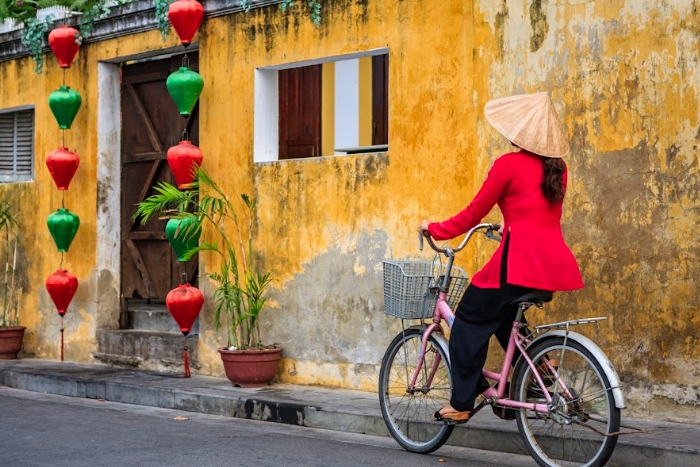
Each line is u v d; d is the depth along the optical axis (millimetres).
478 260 7422
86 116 10398
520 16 7219
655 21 6598
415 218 7828
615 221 6758
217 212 9148
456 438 6527
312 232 8484
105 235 10367
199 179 9180
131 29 9906
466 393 5797
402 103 7922
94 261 10312
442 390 7023
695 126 6430
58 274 10227
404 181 7898
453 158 7613
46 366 10180
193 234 8953
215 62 9219
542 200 5562
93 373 9539
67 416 7891
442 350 6184
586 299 6875
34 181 11008
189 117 9758
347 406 7352
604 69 6816
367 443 6684
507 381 5801
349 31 8266
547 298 5590
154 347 9711
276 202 8742
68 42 10250
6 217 11258
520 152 5656
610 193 6781
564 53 7000
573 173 6945
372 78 10781
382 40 8055
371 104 10914
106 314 10367
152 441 6723
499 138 7332
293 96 11016
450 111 7637
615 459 5852
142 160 10234
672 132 6520
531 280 5473
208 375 9203
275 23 8766
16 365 10297
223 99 9164
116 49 10109
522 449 6230
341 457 6164
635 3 6684
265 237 8820
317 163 8453
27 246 11086
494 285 5637
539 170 5594
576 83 6945
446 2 7668
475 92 7473
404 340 6414
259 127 8945
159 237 10023
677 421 6469
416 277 6145
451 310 6133
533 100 5672
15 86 11219
